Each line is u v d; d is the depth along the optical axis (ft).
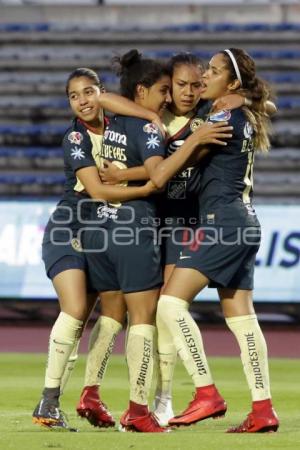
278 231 155.53
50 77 229.04
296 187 195.21
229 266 62.80
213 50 233.55
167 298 62.95
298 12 243.40
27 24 241.96
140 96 65.77
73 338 65.10
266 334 153.69
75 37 237.45
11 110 217.36
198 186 66.13
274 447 55.93
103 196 64.49
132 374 64.69
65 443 57.36
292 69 227.61
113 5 244.63
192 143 62.23
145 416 64.49
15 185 193.16
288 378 103.86
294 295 155.22
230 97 63.98
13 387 92.94
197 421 62.90
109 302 67.26
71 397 85.97
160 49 234.38
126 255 64.03
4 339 144.87
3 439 58.95
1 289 158.20
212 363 118.93
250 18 243.40
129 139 64.18
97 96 66.44
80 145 66.23
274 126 213.66
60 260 65.87
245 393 90.58
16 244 158.40
